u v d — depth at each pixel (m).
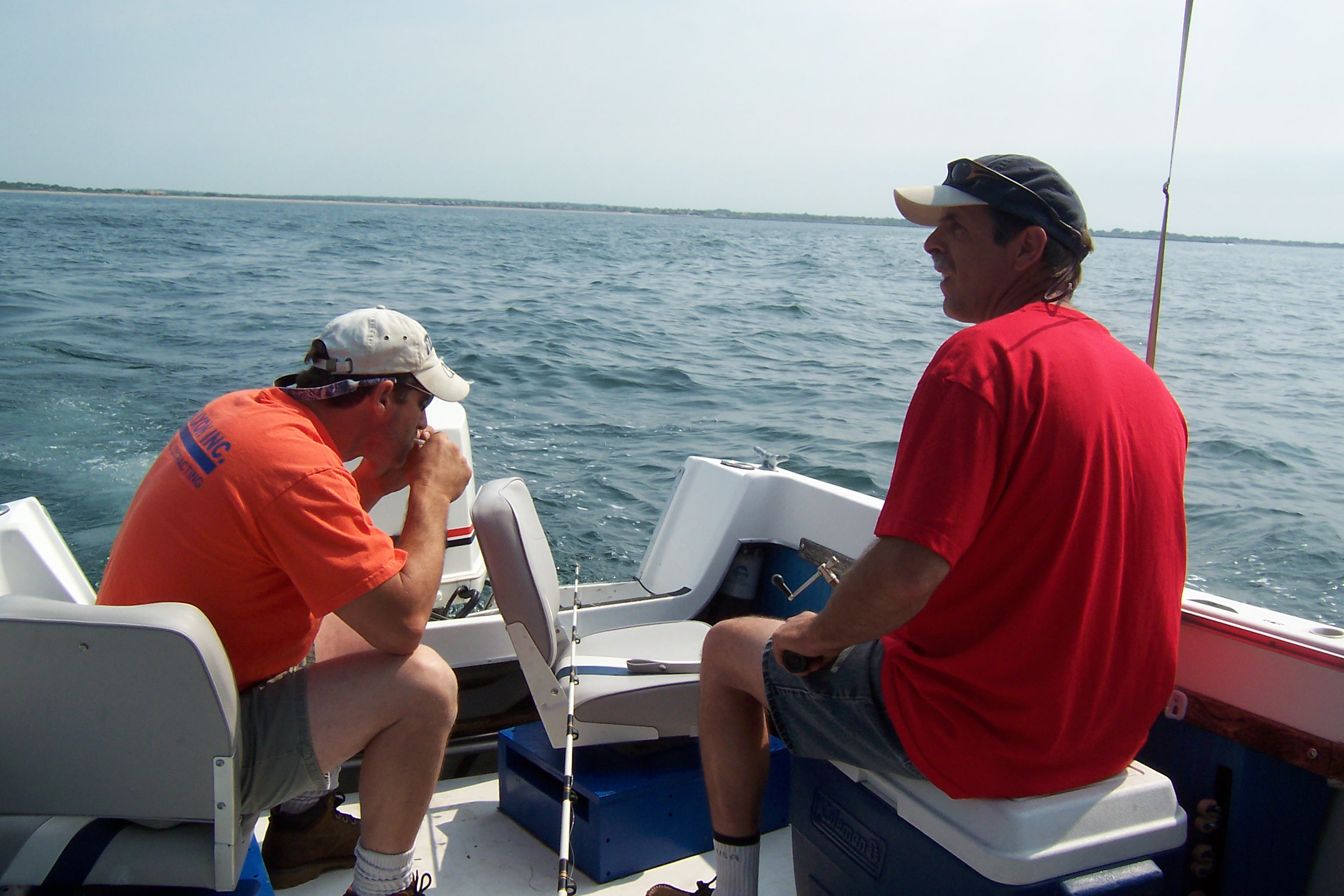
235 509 1.68
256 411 1.78
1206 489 8.38
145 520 1.76
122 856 1.66
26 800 1.61
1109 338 1.58
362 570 1.71
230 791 1.60
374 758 1.83
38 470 7.40
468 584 3.69
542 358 13.35
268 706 1.77
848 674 1.68
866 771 1.74
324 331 1.92
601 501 6.81
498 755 2.56
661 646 2.60
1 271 26.03
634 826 2.26
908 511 1.41
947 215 1.71
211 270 29.58
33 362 11.99
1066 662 1.46
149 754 1.58
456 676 2.73
